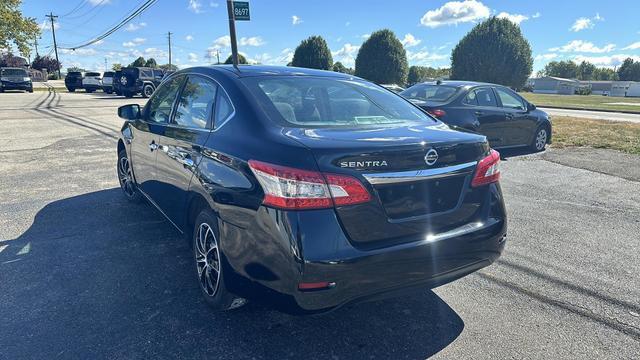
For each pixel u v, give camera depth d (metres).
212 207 2.71
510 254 3.99
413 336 2.72
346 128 2.70
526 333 2.77
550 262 3.82
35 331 2.67
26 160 7.54
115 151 8.47
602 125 13.53
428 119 3.29
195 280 3.36
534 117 9.03
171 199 3.55
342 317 2.92
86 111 16.67
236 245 2.49
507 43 37.91
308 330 2.76
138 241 4.09
